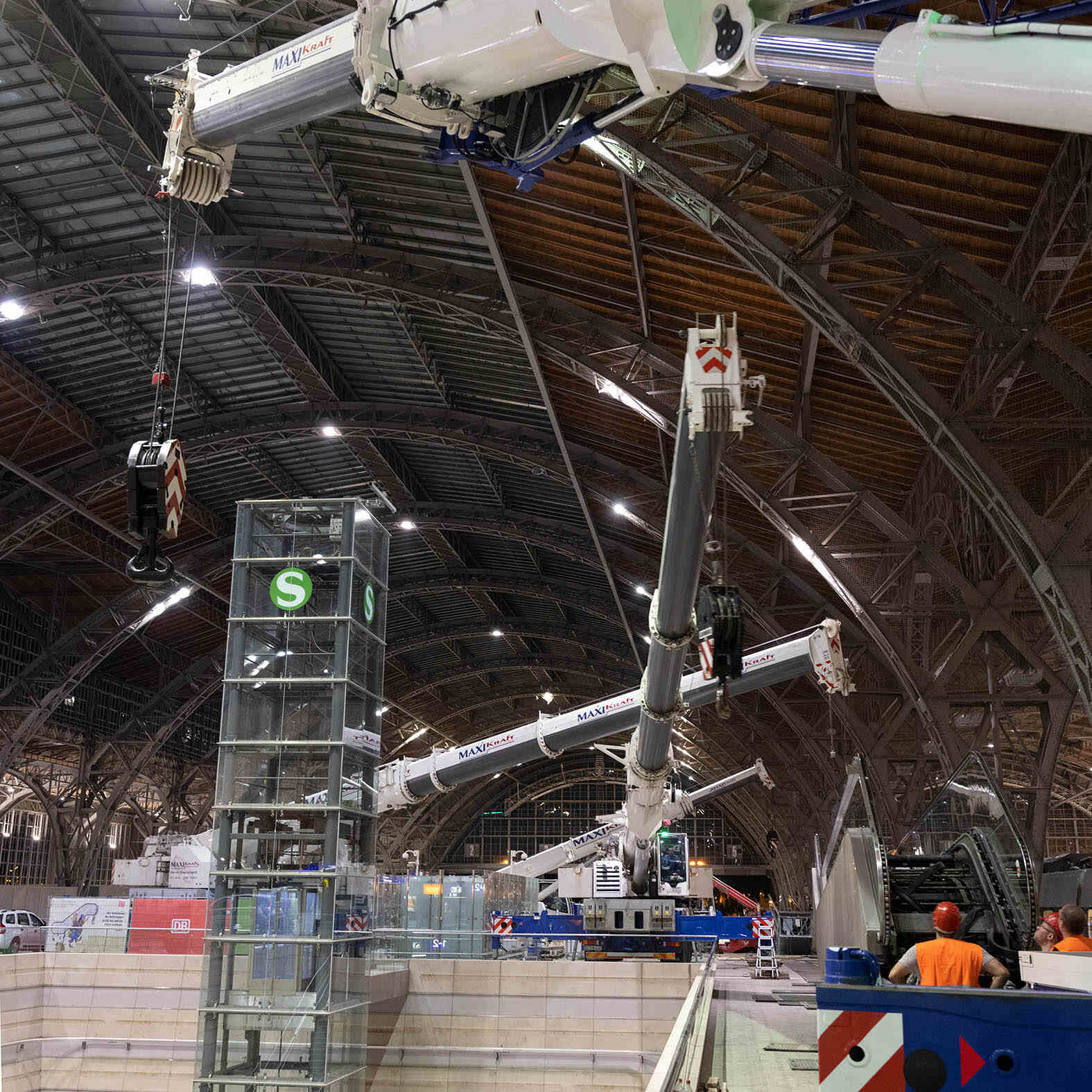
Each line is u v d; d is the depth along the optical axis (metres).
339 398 39.09
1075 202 14.51
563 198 21.12
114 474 38.75
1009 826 14.65
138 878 37.78
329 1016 16.92
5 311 29.30
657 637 13.77
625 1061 24.58
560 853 45.31
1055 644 23.50
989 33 3.97
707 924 33.09
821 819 49.53
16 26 21.47
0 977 24.28
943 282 15.11
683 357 25.20
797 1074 10.84
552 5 5.39
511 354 33.06
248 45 22.39
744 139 15.34
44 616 49.59
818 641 18.59
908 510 27.50
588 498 38.38
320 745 17.98
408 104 6.35
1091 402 14.30
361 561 19.30
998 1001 5.05
